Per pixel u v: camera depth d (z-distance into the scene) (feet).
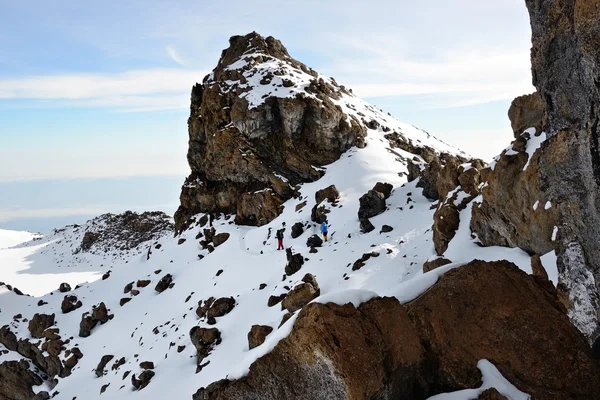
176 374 75.87
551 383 19.49
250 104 134.41
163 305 106.42
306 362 18.78
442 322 21.38
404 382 20.13
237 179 136.36
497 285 22.15
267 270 95.14
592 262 22.95
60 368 102.06
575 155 21.70
